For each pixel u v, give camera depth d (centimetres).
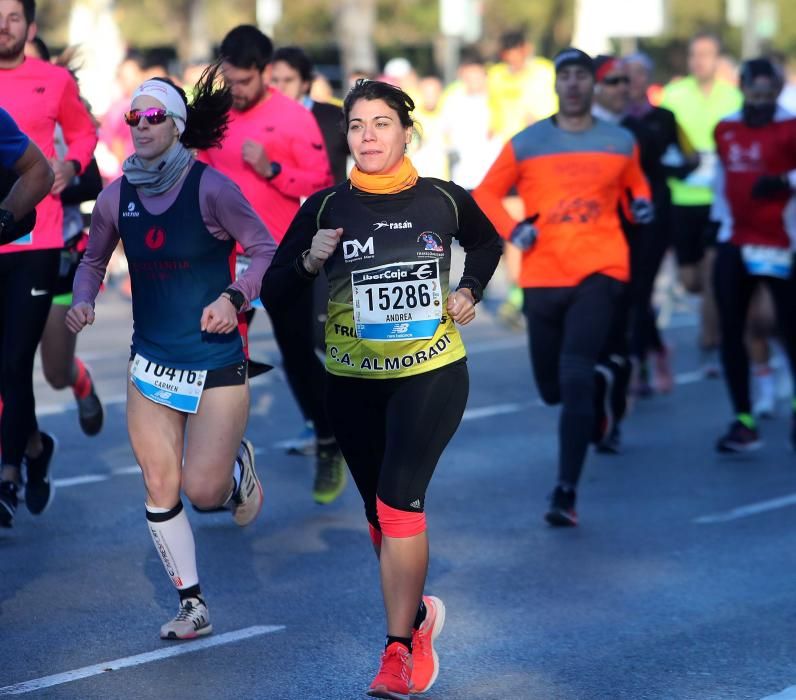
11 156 1483
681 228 3200
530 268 2031
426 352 1284
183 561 1463
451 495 2136
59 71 1816
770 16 9031
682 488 2205
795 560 1814
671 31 12156
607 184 2009
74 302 1462
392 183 1279
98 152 3688
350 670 1385
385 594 1262
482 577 1720
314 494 2044
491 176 2041
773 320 2723
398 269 1276
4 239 1539
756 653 1457
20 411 1773
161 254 1422
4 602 1583
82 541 1839
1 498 1747
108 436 2480
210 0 12581
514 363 3338
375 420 1316
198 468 1432
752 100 2362
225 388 1438
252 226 1434
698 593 1667
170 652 1427
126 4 12325
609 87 2572
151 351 1440
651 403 2908
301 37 12275
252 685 1340
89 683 1338
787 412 2823
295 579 1691
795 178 2317
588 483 2234
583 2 6066
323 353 2081
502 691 1338
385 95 1276
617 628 1534
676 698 1327
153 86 1416
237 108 1986
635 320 2869
